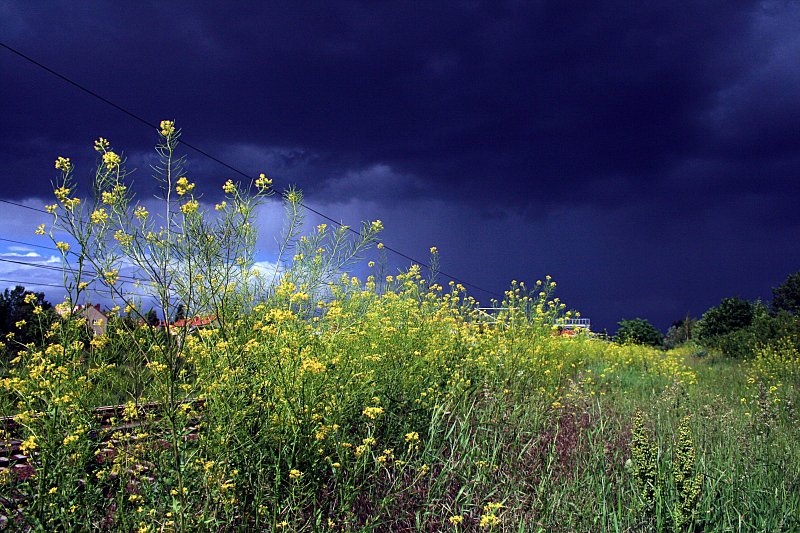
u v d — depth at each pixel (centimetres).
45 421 346
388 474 457
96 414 380
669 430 673
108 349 411
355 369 521
